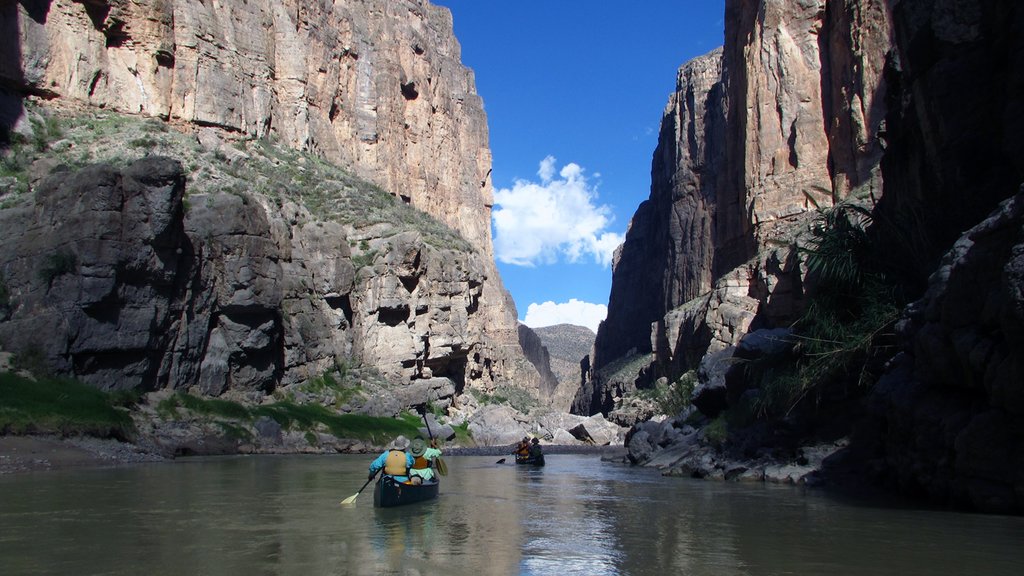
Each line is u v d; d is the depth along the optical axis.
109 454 26.14
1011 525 12.43
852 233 23.45
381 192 66.38
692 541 11.84
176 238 34.81
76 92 45.06
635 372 111.06
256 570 9.53
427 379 55.66
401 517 14.53
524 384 103.94
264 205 46.09
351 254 52.97
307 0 68.62
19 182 36.69
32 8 44.09
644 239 146.88
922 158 21.28
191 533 12.16
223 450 33.00
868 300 21.42
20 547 10.84
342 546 11.26
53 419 26.36
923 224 20.58
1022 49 16.56
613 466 33.44
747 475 22.30
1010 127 16.69
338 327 48.97
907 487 16.30
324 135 67.56
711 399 29.86
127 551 10.61
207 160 47.66
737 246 79.88
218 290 38.84
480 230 107.38
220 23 56.28
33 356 29.34
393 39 85.81
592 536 12.37
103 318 31.84
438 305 57.19
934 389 15.30
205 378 37.66
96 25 47.62
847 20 63.94
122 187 32.78
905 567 9.71
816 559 10.30
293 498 17.08
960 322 13.77
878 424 19.41
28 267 31.27
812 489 19.39
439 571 9.62
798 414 22.86
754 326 64.19
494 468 31.84
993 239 13.09
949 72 19.03
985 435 13.19
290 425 38.28
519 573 9.55
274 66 62.34
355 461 30.86
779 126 70.06
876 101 59.94
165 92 49.94
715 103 113.00
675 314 89.12
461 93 116.50
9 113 40.44
